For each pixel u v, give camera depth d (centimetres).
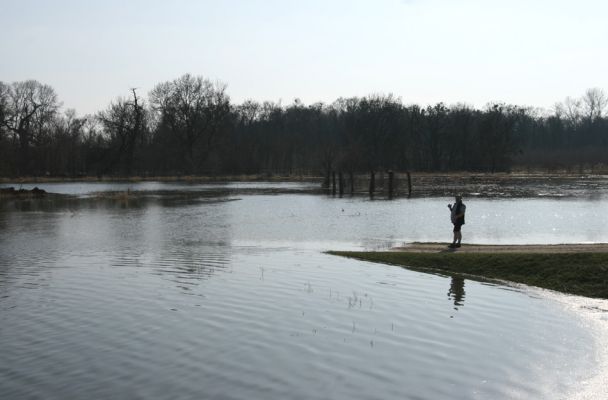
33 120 13000
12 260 2777
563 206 5209
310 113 17175
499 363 1367
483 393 1209
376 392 1215
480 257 2481
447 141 13862
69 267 2573
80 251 3064
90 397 1205
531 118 18600
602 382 1261
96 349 1471
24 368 1355
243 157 13125
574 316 1752
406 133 13775
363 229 3912
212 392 1221
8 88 12762
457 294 2023
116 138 13088
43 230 4056
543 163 14150
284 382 1265
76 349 1472
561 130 18638
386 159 13238
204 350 1458
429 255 2612
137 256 2872
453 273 2397
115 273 2419
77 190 8725
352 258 2755
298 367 1346
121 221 4603
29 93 13050
